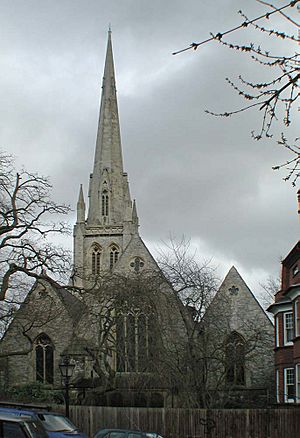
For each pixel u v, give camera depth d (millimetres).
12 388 59750
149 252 73375
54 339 65500
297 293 44094
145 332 48156
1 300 47000
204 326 44750
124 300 48938
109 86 105000
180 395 43562
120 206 97750
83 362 59750
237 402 51594
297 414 36781
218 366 47938
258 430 36969
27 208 47625
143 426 39094
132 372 50156
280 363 49500
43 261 47406
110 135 102250
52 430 27000
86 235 95438
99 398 50844
